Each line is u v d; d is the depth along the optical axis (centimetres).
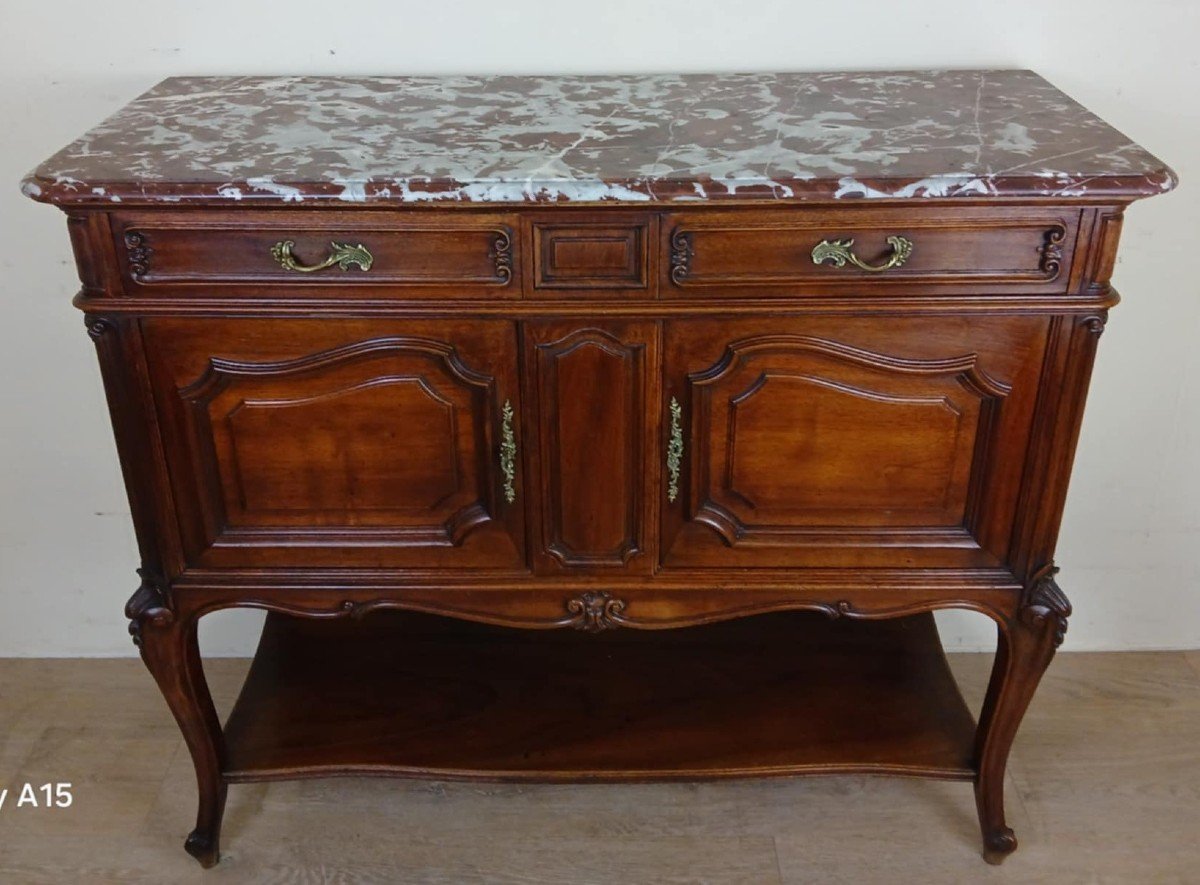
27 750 192
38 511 201
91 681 207
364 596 151
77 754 192
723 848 174
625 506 144
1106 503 199
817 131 139
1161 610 208
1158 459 194
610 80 165
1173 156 173
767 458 141
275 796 184
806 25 166
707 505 144
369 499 145
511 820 180
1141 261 179
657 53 169
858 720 175
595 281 129
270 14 166
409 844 176
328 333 133
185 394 137
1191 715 197
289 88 162
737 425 138
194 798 183
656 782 170
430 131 141
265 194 122
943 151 130
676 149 133
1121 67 168
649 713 177
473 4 165
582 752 170
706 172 124
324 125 144
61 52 167
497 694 181
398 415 139
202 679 161
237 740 172
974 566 147
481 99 155
